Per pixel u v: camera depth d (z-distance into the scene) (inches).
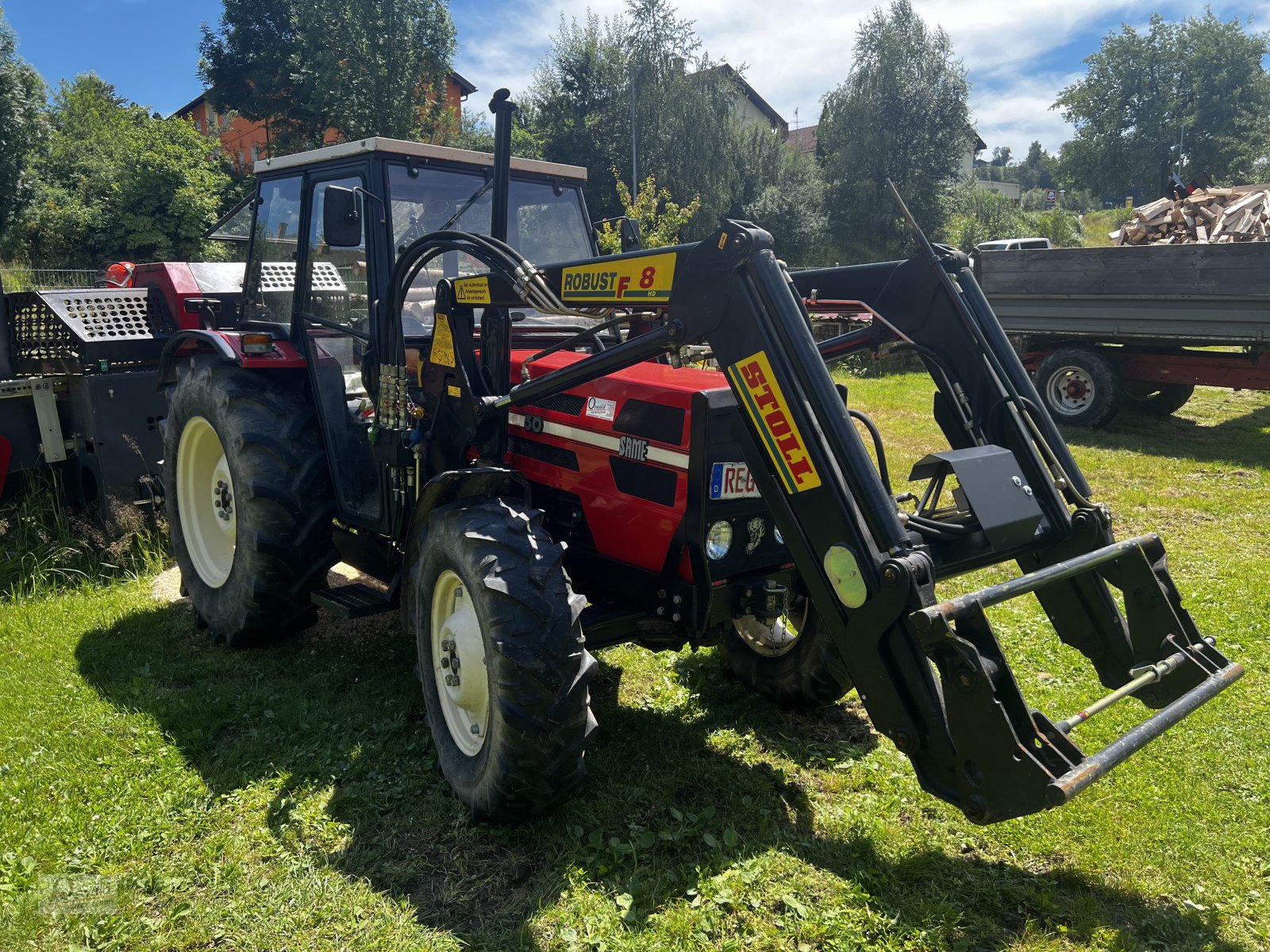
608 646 124.9
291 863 107.6
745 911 99.3
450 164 156.1
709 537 118.5
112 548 212.1
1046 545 112.9
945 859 108.3
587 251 175.2
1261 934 95.2
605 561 132.0
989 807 87.4
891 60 1371.8
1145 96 1904.5
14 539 217.2
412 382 149.6
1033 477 113.3
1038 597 115.9
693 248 104.3
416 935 95.9
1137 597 108.3
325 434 161.0
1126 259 348.5
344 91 1255.5
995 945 94.7
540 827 114.4
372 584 206.7
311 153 161.0
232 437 157.9
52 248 989.2
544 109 1323.8
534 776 106.6
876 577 92.4
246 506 155.4
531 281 115.3
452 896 102.3
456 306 132.0
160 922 97.9
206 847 110.6
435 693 127.1
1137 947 93.0
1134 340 364.2
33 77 1079.0
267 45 1378.0
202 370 169.5
